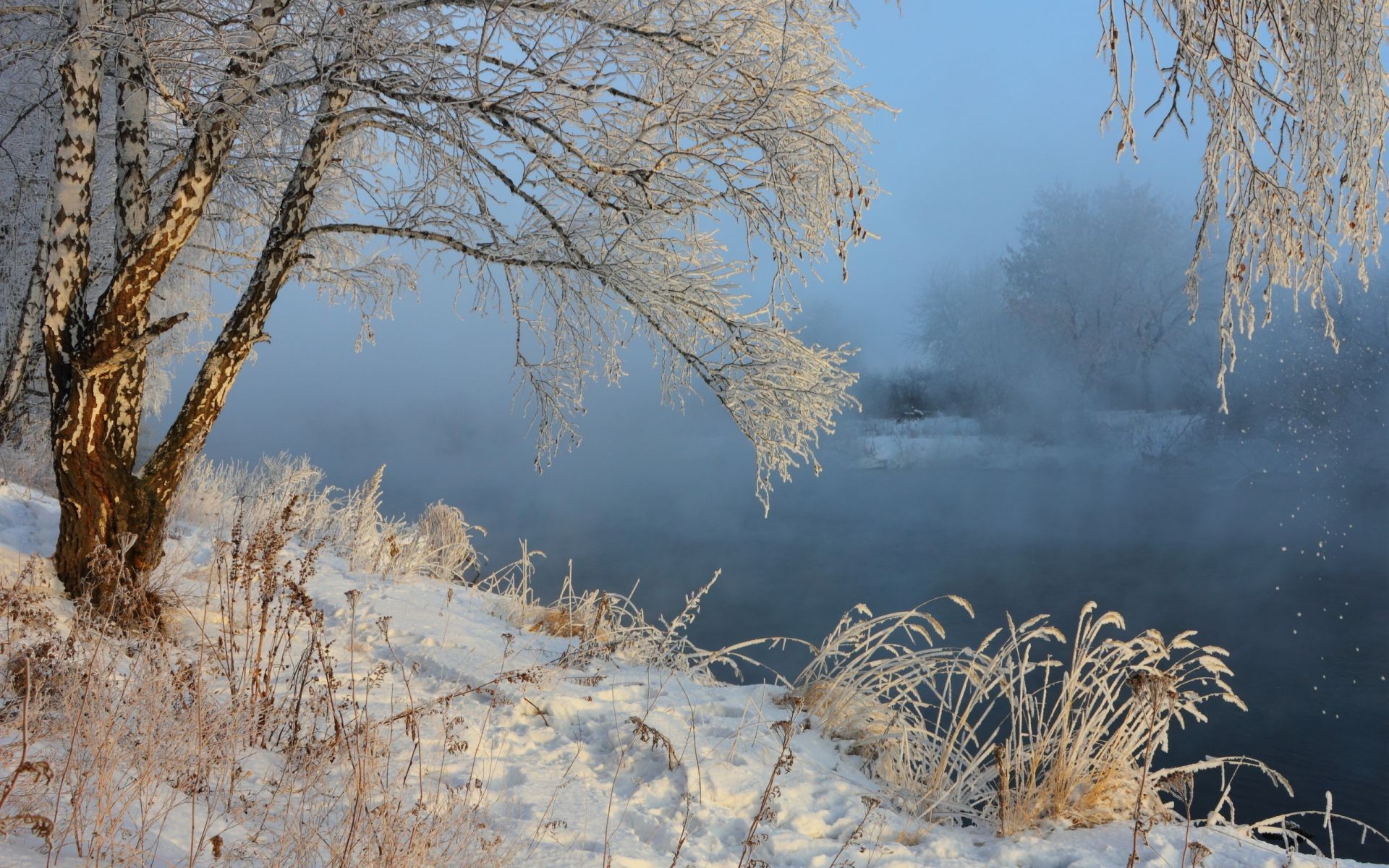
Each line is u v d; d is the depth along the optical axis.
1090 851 3.81
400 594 7.31
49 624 4.02
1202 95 3.95
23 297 9.35
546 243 5.98
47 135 8.79
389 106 5.46
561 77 4.84
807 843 3.71
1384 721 11.78
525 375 6.46
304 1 4.96
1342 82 3.93
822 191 5.55
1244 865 3.67
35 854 2.22
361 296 7.62
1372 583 19.91
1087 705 4.48
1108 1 3.93
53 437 5.16
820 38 5.90
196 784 2.99
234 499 10.03
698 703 5.24
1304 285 4.16
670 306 5.86
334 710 3.75
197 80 5.83
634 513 31.69
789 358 6.08
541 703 4.84
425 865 2.78
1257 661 14.70
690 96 5.13
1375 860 8.14
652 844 3.52
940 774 4.45
